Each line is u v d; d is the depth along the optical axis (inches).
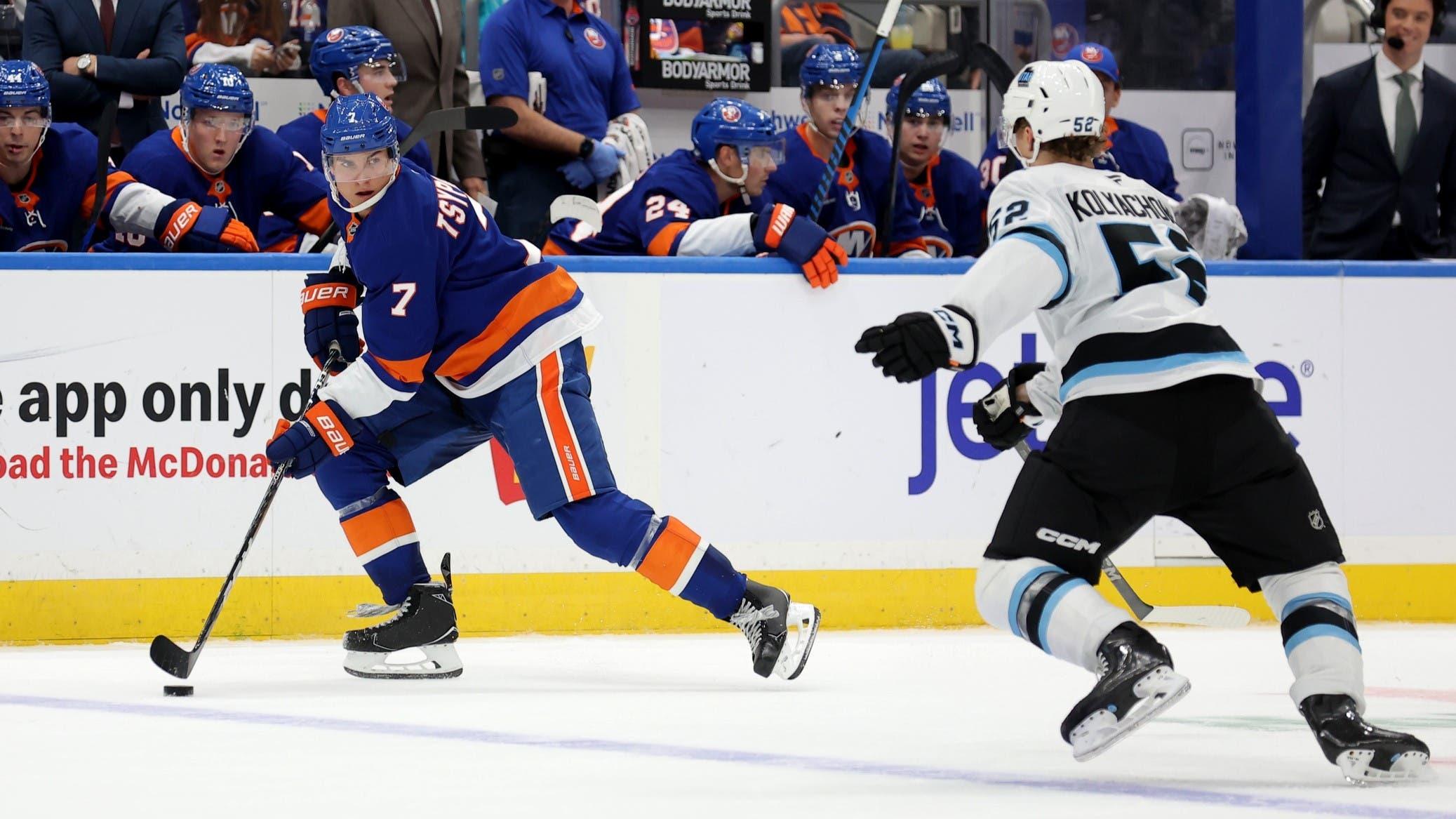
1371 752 384.5
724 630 805.9
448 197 592.4
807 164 896.3
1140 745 455.5
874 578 808.9
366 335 582.2
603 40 960.9
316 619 773.9
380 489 627.8
